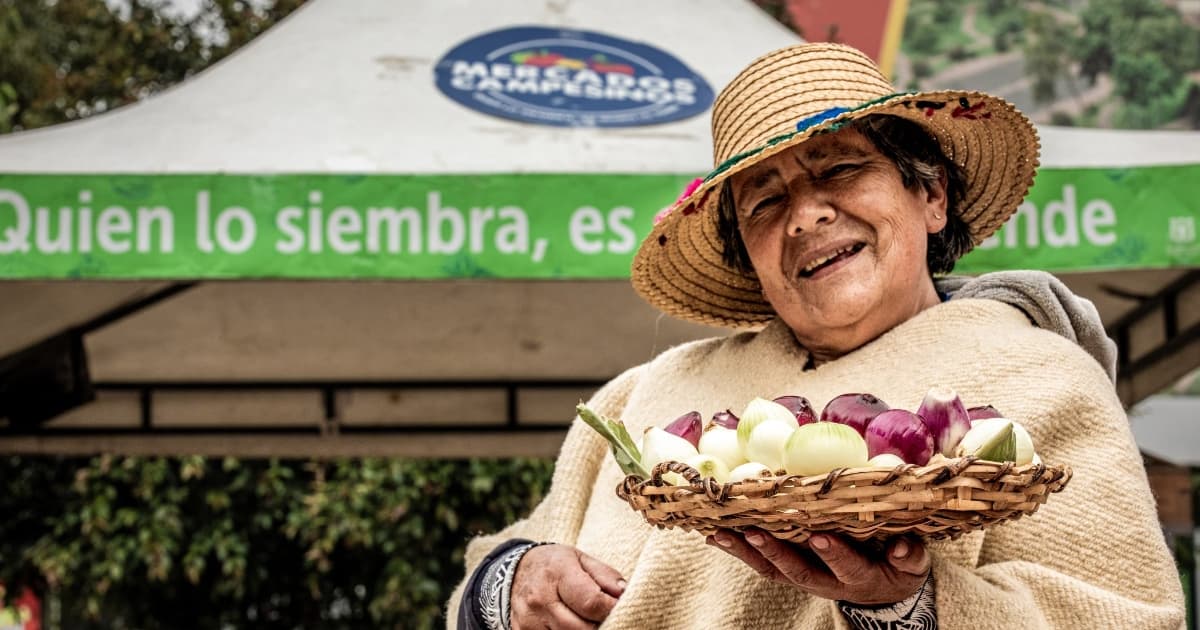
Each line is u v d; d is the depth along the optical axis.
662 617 1.75
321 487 6.71
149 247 3.40
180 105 3.80
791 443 1.31
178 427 4.93
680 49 4.12
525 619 1.77
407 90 3.87
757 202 1.78
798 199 1.74
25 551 6.99
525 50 4.04
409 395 4.95
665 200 3.44
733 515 1.31
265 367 4.76
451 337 4.63
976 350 1.68
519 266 3.43
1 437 4.85
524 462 6.91
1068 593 1.48
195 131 3.69
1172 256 3.39
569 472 2.04
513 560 1.83
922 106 1.72
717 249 2.06
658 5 4.28
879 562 1.37
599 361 4.79
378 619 6.85
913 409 1.64
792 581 1.38
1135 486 1.57
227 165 3.57
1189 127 11.73
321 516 6.73
